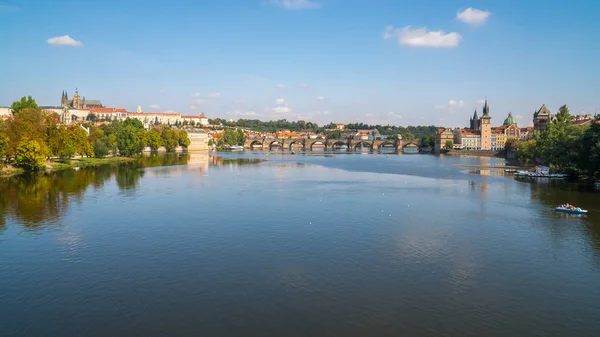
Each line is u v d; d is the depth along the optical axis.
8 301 59.34
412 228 97.31
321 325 52.97
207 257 76.81
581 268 72.38
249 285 64.50
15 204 122.94
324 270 70.50
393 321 54.00
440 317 55.12
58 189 151.50
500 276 68.50
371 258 76.38
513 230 95.88
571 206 116.62
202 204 125.31
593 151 167.00
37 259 75.81
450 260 75.56
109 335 50.75
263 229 95.88
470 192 152.00
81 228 96.44
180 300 59.56
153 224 100.25
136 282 65.62
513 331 52.09
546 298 60.88
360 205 124.69
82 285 64.56
